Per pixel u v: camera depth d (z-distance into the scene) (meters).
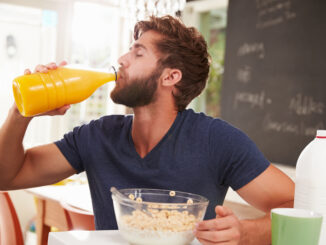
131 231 0.82
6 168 1.21
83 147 1.24
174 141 1.17
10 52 3.37
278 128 2.81
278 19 2.83
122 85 1.14
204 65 1.24
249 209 2.76
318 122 2.57
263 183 1.11
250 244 0.91
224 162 1.15
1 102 3.37
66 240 0.86
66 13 3.49
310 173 0.84
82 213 1.64
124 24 3.57
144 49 1.15
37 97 1.03
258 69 2.96
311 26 2.62
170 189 1.14
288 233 0.72
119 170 1.19
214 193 1.18
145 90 1.14
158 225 0.81
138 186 1.17
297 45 2.71
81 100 1.10
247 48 3.05
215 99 3.62
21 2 3.28
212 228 0.81
